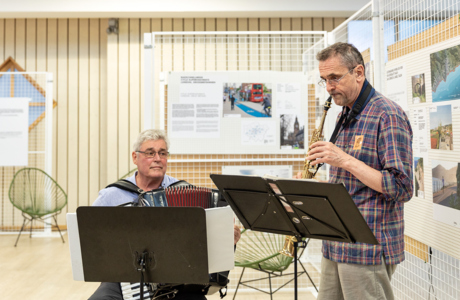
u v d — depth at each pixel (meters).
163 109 4.21
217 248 1.92
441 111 2.56
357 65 2.07
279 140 4.27
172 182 2.81
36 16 6.54
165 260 1.88
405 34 2.93
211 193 2.39
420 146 2.82
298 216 1.92
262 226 2.14
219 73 4.21
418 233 2.87
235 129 4.23
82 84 7.00
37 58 6.98
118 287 2.46
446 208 2.53
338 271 2.13
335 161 1.97
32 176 6.66
